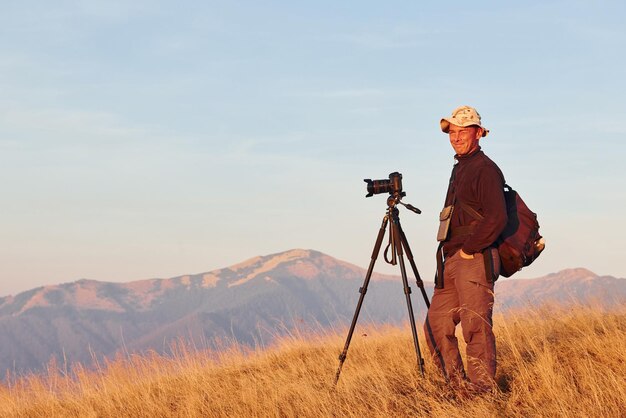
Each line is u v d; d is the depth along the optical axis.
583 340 6.26
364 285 6.66
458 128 5.87
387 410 5.57
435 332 6.12
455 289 6.00
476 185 5.64
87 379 8.39
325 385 6.83
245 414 6.32
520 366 5.96
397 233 6.45
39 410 8.18
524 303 8.21
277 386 6.90
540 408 5.21
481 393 5.58
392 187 6.46
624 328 6.82
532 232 5.73
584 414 4.93
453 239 5.84
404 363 6.95
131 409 7.33
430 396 5.71
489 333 5.67
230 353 8.98
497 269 5.66
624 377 5.32
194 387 7.64
